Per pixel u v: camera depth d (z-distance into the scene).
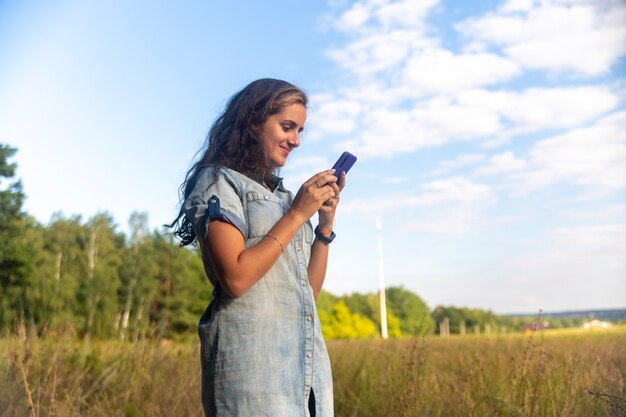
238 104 2.20
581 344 6.41
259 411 1.84
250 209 2.02
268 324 1.91
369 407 5.19
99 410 4.84
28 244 40.81
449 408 4.61
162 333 7.48
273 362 1.88
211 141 2.23
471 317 46.16
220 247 1.89
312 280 2.28
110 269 50.09
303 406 1.92
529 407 3.98
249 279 1.86
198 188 2.06
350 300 68.19
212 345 1.94
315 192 1.96
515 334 7.80
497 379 4.96
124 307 50.47
